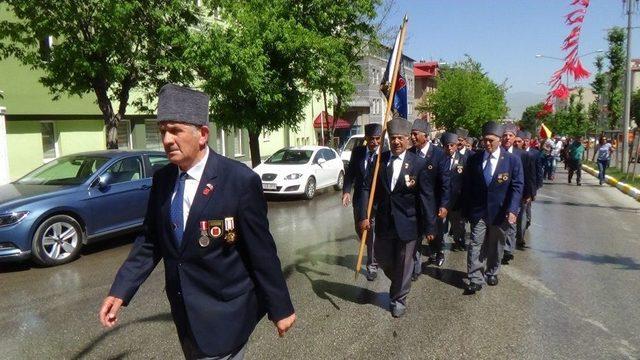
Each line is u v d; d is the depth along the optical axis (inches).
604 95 1055.0
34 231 263.3
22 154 537.3
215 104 506.6
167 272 93.4
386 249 197.5
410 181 190.5
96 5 345.7
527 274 259.1
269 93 498.0
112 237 335.9
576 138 739.4
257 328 184.1
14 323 191.2
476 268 226.4
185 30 398.9
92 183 294.7
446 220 314.0
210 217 89.4
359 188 248.1
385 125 204.7
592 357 163.2
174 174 94.6
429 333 181.5
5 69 512.7
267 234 94.4
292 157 571.2
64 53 355.3
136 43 388.5
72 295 223.6
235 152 912.3
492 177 223.9
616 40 999.0
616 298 220.8
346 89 655.8
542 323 191.6
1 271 263.6
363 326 187.8
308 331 182.5
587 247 322.0
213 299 92.0
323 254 299.1
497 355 164.1
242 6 481.1
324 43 540.7
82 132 612.7
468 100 1690.5
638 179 743.1
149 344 171.8
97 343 173.0
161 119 87.5
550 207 502.3
